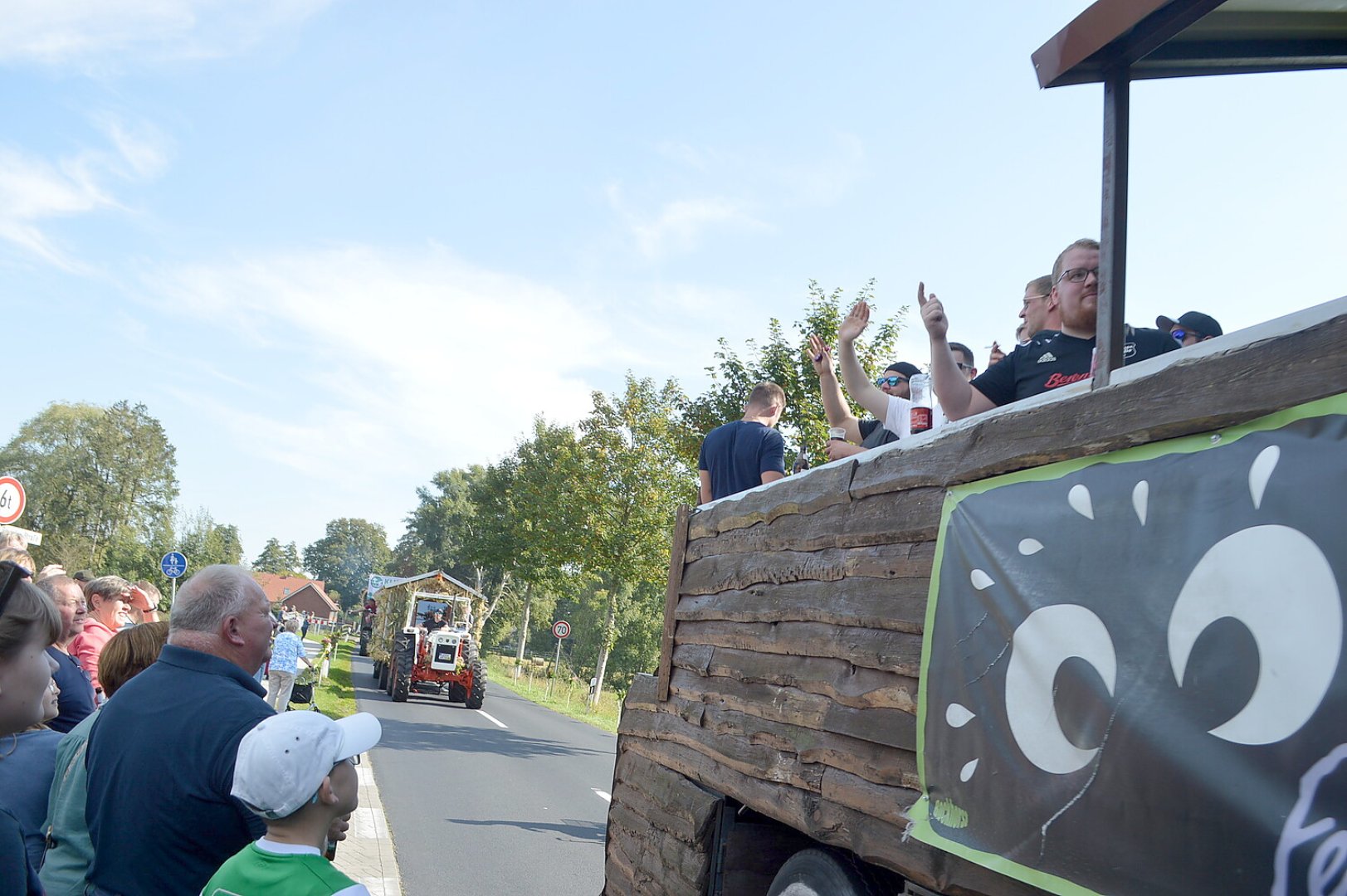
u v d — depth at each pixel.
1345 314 1.46
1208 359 1.69
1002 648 2.06
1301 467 1.48
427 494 89.44
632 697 4.49
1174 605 1.65
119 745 2.55
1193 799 1.55
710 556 3.89
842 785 2.57
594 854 8.40
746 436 4.41
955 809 2.13
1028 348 2.80
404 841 8.24
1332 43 2.17
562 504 29.09
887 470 2.67
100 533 76.19
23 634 1.96
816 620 2.91
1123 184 2.05
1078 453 1.95
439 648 22.62
